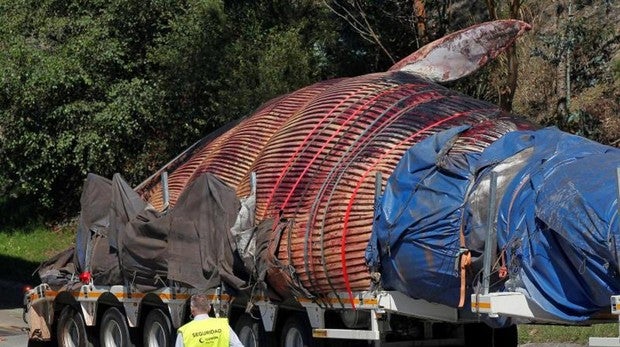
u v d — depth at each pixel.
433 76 27.50
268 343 24.94
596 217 16.75
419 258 19.86
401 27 44.62
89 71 46.00
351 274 21.62
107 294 29.56
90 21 46.41
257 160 26.00
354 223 21.75
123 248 27.42
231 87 41.69
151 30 46.97
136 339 29.05
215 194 25.11
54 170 47.41
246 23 43.47
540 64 41.12
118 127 45.38
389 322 21.83
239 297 24.95
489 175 19.23
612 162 17.86
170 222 26.12
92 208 30.45
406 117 23.31
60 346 32.28
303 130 24.89
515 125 22.45
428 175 20.31
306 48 42.22
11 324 38.91
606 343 16.80
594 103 39.88
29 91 45.00
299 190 23.67
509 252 18.11
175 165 31.02
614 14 41.78
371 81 25.30
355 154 22.92
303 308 23.88
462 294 19.00
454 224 19.39
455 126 22.33
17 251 50.72
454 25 44.94
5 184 50.84
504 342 25.47
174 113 45.97
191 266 25.41
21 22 46.53
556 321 18.00
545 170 18.44
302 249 22.70
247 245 24.14
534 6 42.19
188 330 18.50
